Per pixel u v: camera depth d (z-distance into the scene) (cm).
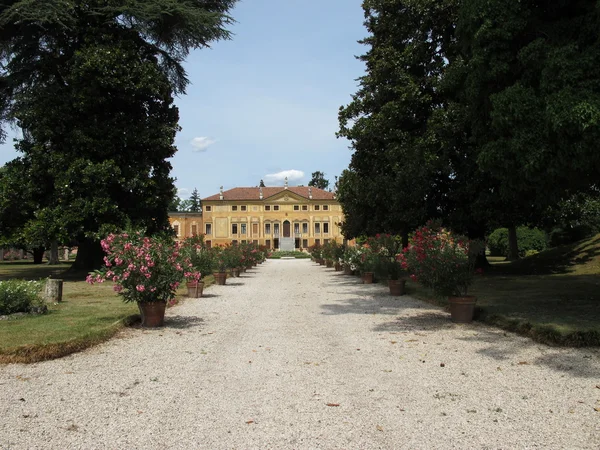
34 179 2095
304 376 559
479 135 1054
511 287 1402
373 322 948
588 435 376
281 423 410
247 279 2245
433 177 1925
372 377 552
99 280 902
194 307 1218
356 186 2117
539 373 557
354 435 382
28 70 2238
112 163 2045
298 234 9312
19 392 504
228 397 484
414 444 364
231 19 2286
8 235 2281
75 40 2219
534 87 874
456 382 527
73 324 848
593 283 1454
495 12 890
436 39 1903
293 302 1315
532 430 388
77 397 486
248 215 9250
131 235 930
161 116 2358
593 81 766
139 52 2270
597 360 607
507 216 1783
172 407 455
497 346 704
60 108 2048
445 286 929
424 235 997
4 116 2414
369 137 2038
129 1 2083
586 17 840
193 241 2019
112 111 2230
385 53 1953
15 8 1941
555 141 793
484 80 943
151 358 659
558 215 1984
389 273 1478
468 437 375
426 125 1881
